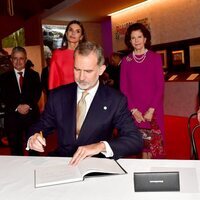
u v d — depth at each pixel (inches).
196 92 230.8
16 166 61.5
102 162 59.4
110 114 71.2
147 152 118.1
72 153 71.5
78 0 278.2
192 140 76.6
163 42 269.3
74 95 73.6
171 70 261.1
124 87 121.9
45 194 47.7
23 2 292.8
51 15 338.6
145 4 284.5
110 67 206.2
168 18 261.1
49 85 121.3
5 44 358.9
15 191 49.4
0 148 189.6
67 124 72.0
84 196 46.5
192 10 238.2
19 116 143.1
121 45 324.5
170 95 256.4
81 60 66.0
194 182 50.1
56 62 120.1
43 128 75.3
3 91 143.9
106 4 290.7
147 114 114.8
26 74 145.6
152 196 45.9
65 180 51.6
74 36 117.7
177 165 58.6
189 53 242.8
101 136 71.1
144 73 117.0
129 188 48.8
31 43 366.9
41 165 61.6
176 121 233.6
